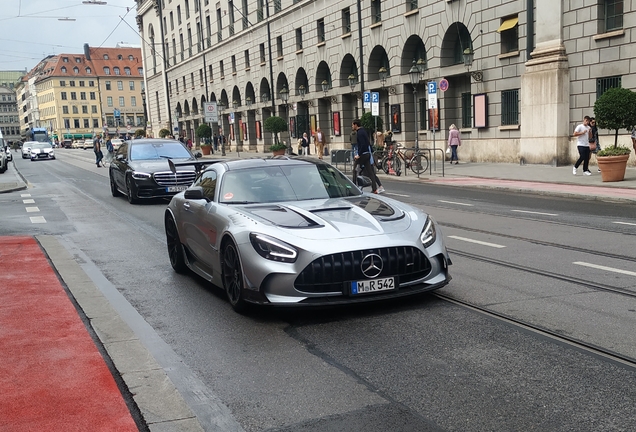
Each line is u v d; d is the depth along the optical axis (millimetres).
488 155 26547
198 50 63219
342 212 5918
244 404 3814
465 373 4145
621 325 5020
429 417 3521
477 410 3582
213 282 6453
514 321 5227
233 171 6945
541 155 23031
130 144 17266
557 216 11461
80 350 4777
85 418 3559
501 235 9562
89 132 130375
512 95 24984
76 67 129875
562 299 5840
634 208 12383
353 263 5258
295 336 5078
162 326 5543
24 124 165750
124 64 134000
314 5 39500
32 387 4043
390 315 5516
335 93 38156
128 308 6184
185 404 3764
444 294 6164
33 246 9766
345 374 4227
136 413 3654
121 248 9711
